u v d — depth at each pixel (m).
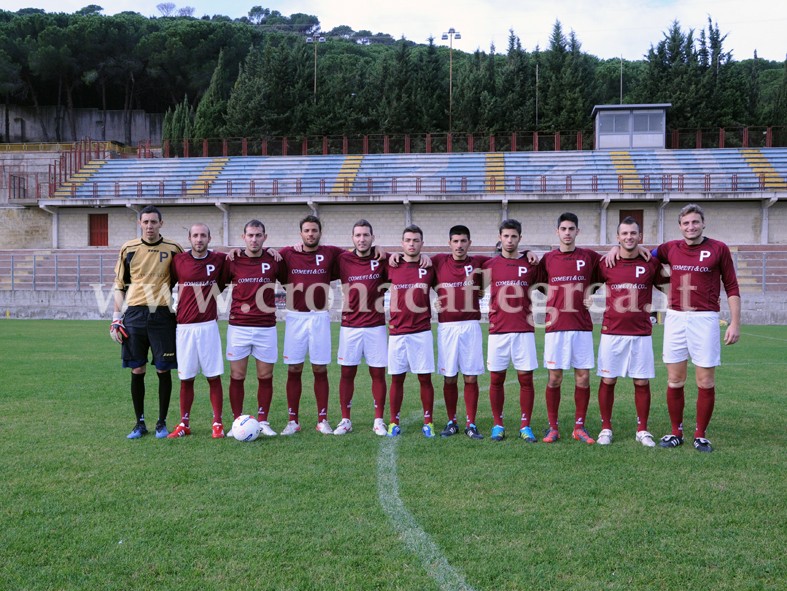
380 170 30.77
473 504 3.86
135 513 3.70
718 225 27.09
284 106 42.44
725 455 4.95
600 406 5.53
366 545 3.28
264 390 5.79
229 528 3.49
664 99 40.97
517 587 2.86
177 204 28.69
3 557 3.15
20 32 54.28
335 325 18.42
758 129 30.61
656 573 2.99
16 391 7.59
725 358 10.85
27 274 24.70
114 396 7.33
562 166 29.97
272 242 29.12
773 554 3.19
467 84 42.41
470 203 28.25
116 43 54.31
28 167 36.34
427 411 5.73
